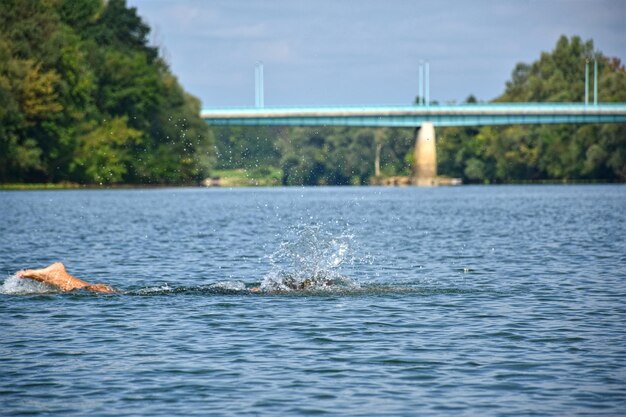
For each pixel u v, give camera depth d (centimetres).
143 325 3294
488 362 2723
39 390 2450
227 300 3841
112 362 2745
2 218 10569
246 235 8194
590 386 2459
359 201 17125
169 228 9175
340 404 2325
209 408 2295
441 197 19438
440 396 2384
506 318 3422
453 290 4175
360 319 3403
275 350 2897
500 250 6469
